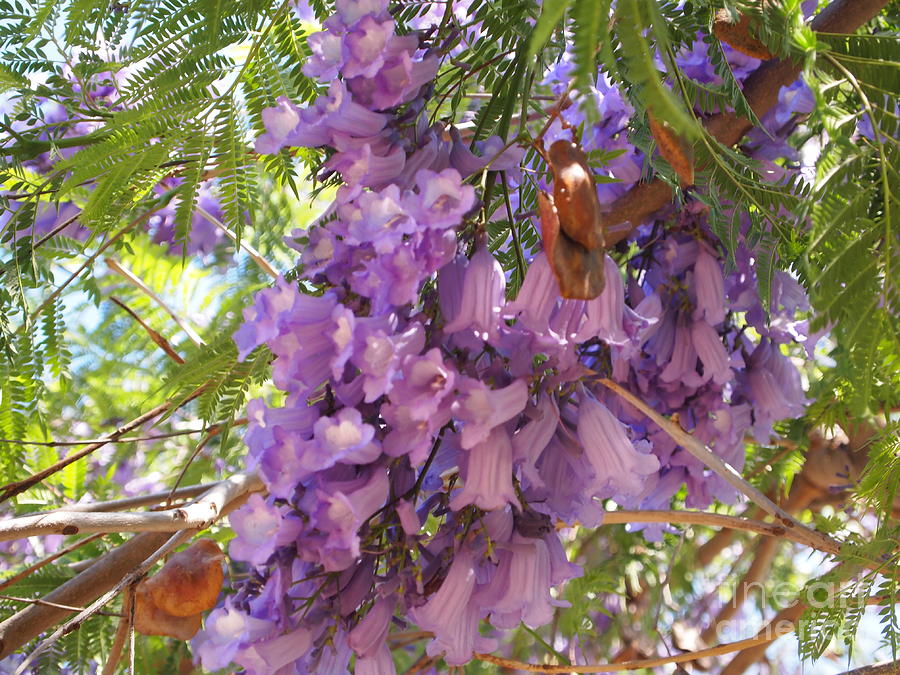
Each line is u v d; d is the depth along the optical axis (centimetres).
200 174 71
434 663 124
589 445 61
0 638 82
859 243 54
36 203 78
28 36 72
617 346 65
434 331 57
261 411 57
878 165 55
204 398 72
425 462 60
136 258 128
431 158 61
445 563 59
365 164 59
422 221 55
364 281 58
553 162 53
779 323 79
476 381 56
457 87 68
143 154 69
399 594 58
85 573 85
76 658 99
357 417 55
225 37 68
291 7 70
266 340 58
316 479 57
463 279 59
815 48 57
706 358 76
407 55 59
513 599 59
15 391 81
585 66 42
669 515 91
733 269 76
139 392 128
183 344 123
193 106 69
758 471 109
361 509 56
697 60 71
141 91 68
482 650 63
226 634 59
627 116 74
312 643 58
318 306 57
